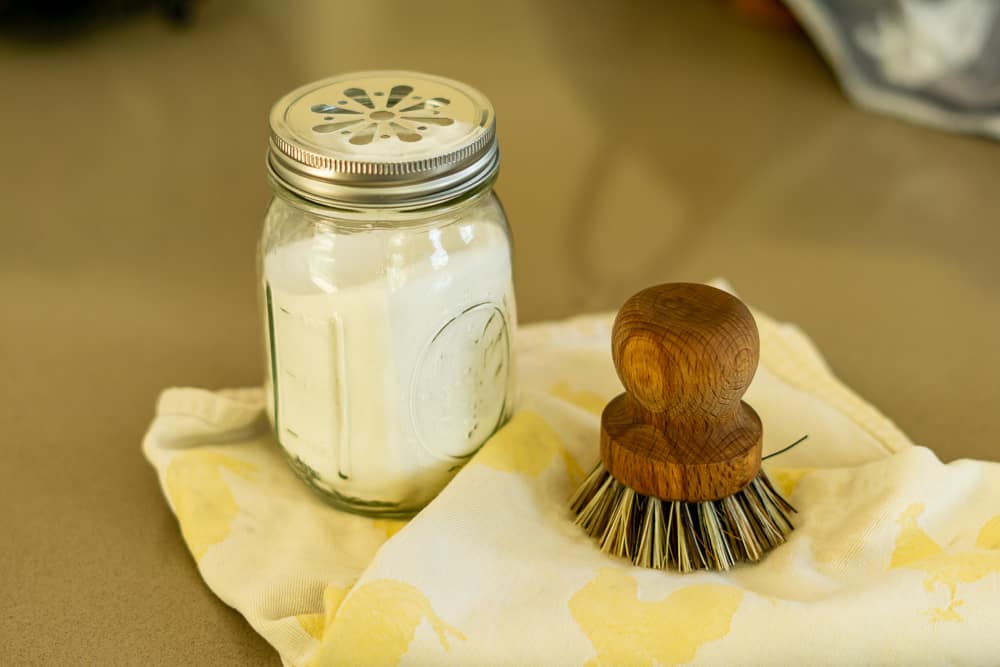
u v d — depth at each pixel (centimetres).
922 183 91
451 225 54
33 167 95
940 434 66
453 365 54
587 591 51
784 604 50
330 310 53
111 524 60
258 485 58
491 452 55
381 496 56
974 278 79
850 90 104
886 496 54
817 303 77
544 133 100
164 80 111
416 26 122
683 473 51
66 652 54
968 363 71
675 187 91
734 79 109
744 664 50
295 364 55
